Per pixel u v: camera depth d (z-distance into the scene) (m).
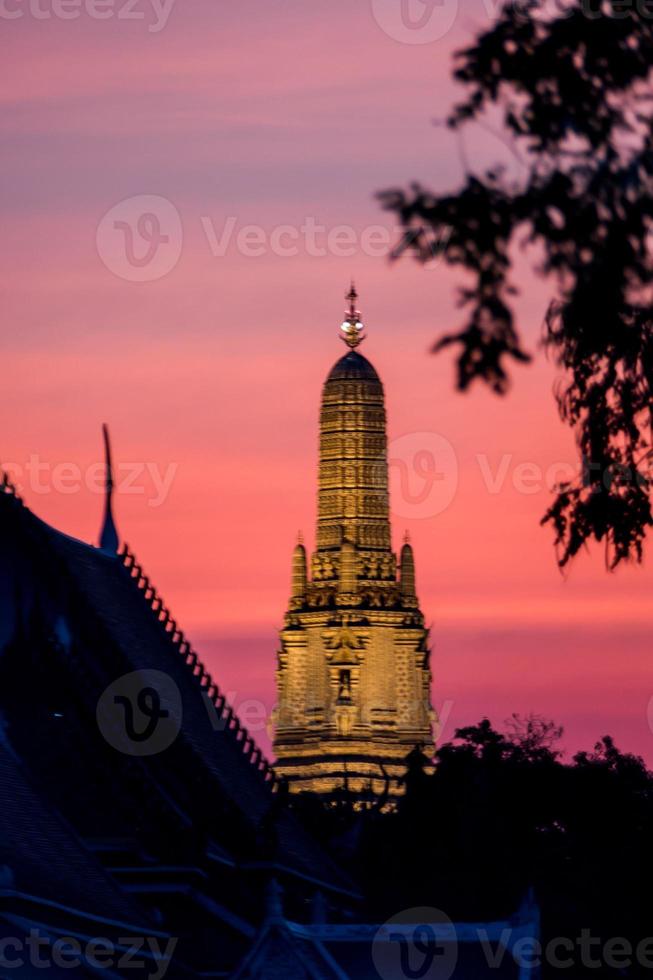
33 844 156.88
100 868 163.75
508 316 78.38
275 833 184.12
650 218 80.94
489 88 81.62
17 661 173.75
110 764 175.12
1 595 173.50
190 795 180.38
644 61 81.88
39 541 174.88
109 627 184.12
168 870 174.38
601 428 90.06
